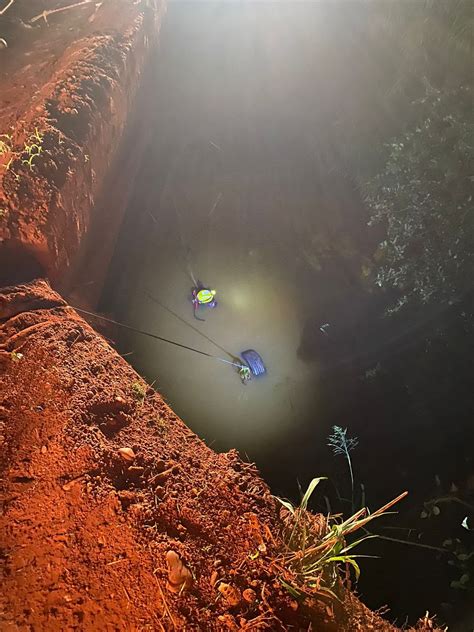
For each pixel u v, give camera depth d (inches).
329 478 159.9
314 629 68.9
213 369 188.7
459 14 171.3
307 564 74.5
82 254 153.3
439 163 158.1
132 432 87.3
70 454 79.7
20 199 124.6
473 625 115.2
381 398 176.4
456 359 164.7
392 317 188.1
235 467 88.3
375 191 191.3
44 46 191.8
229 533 75.9
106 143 172.6
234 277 217.9
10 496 75.5
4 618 64.2
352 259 209.2
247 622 65.4
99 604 65.2
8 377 92.5
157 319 192.1
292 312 210.4
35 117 147.0
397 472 158.4
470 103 155.2
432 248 164.4
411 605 123.3
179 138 257.4
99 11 216.8
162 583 66.9
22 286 113.8
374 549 136.8
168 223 225.3
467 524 137.3
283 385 189.8
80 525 71.9
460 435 157.8
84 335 105.2
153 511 74.7
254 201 235.1
